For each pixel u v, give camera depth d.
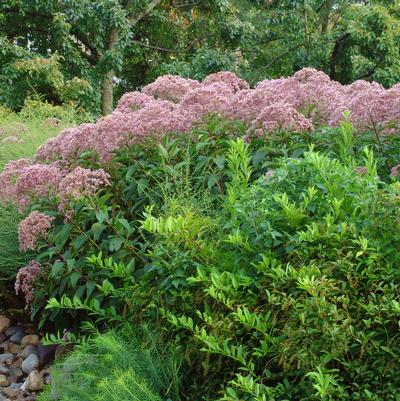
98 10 13.70
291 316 2.35
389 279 2.34
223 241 2.88
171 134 3.88
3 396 3.56
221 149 3.69
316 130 3.84
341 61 15.08
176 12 16.02
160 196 3.51
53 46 14.44
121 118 3.86
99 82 14.03
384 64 14.38
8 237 4.40
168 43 16.34
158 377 2.76
